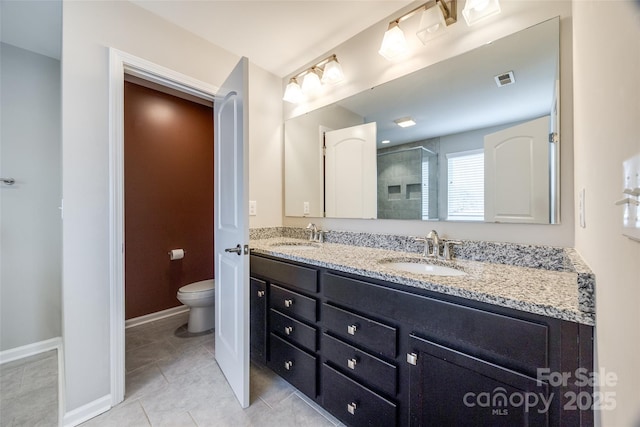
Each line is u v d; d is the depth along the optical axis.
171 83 1.73
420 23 1.39
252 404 1.45
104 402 1.40
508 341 0.77
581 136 0.86
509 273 1.07
